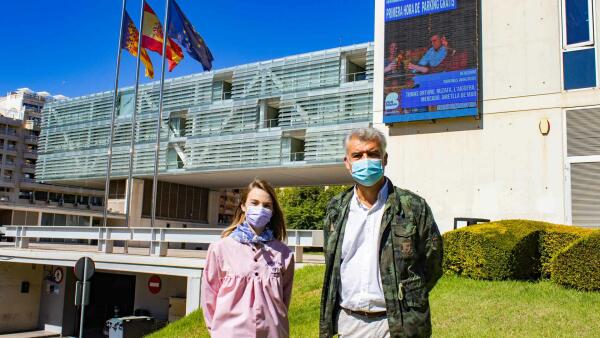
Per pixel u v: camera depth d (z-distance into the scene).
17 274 22.59
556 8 13.77
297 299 10.55
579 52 13.34
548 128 13.38
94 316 23.17
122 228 18.52
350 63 34.16
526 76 13.88
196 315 11.58
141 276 20.47
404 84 15.24
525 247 9.98
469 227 10.82
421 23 15.28
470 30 14.55
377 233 3.58
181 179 44.38
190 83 40.72
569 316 7.43
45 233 21.36
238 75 38.09
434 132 14.88
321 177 39.28
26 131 89.12
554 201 13.06
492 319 7.54
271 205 4.25
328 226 3.84
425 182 14.78
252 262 4.06
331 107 33.22
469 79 14.33
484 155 14.10
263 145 36.12
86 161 46.03
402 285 3.42
